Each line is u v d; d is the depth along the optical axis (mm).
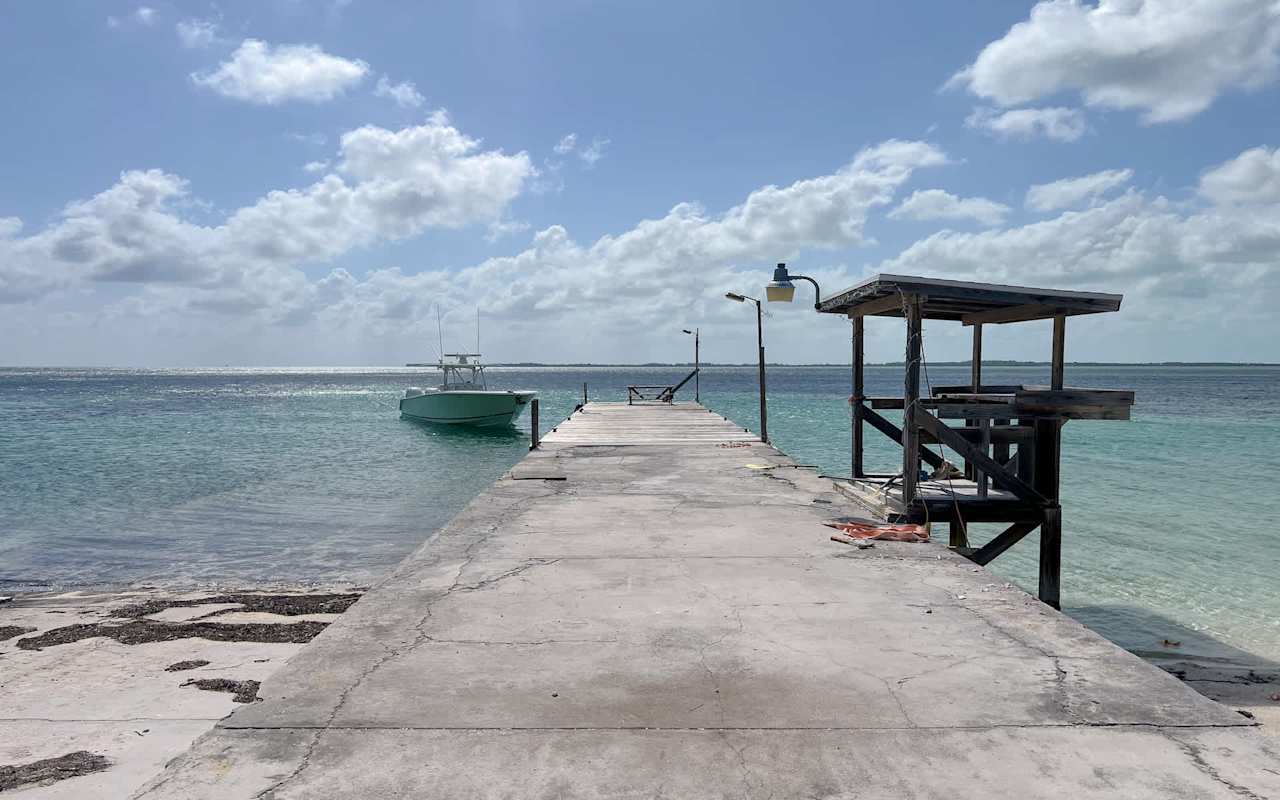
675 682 3488
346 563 12680
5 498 18844
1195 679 7332
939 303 8195
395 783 2578
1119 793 2514
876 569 5574
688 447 14578
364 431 39156
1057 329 7414
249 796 2486
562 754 2795
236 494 19453
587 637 4117
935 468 9289
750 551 6141
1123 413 7305
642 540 6559
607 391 94375
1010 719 3088
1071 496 17797
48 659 7844
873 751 2816
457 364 40344
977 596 4879
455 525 7223
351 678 3527
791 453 26062
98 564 12578
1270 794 2506
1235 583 10781
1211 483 19750
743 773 2652
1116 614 9461
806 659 3785
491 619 4426
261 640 8531
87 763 5367
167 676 7340
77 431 39156
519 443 33469
